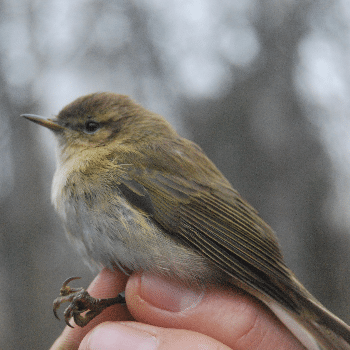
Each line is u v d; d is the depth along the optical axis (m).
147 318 0.43
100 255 0.43
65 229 0.43
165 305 0.42
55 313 0.43
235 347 0.42
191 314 0.42
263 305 0.43
